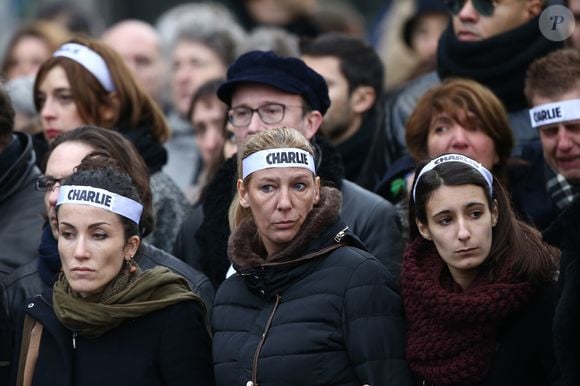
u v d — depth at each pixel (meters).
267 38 19.06
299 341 10.80
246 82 12.67
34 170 13.77
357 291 10.90
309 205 11.12
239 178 11.42
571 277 10.37
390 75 19.73
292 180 11.03
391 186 13.52
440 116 13.12
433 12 18.94
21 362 11.48
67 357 11.28
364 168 14.92
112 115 14.50
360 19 25.58
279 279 11.03
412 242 11.26
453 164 10.95
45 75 14.48
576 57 12.77
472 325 10.56
